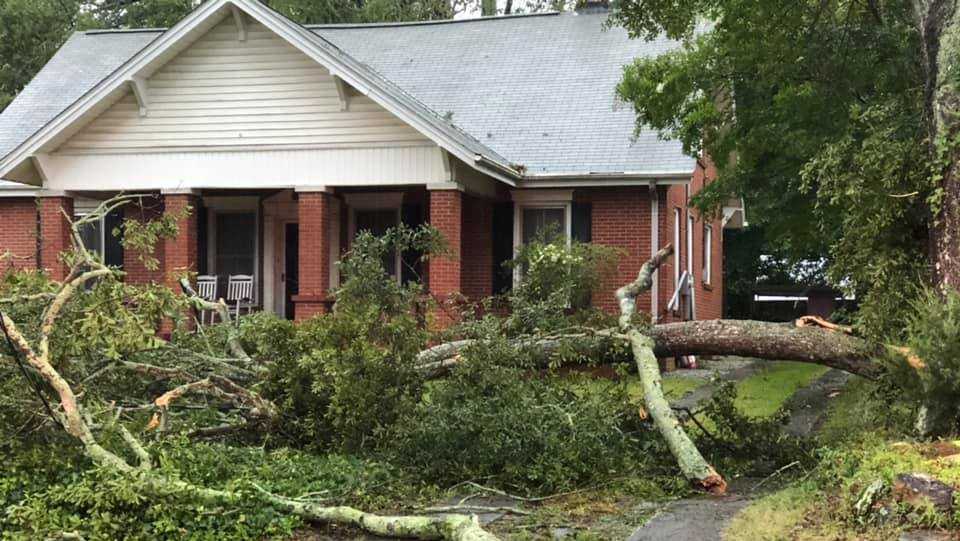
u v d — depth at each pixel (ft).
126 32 76.95
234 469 25.16
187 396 31.94
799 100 43.42
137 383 30.94
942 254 26.14
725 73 46.16
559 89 62.49
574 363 33.37
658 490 25.32
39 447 23.97
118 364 28.37
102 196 58.75
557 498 24.95
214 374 28.94
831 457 23.26
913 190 27.73
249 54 53.98
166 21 110.63
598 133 57.52
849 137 29.55
